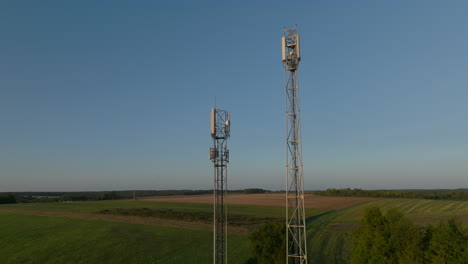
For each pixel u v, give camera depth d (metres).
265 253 43.44
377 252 39.69
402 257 37.12
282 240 43.22
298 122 34.31
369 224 44.31
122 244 59.72
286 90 35.03
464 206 110.25
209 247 57.41
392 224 41.97
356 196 172.62
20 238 65.00
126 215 99.62
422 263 35.69
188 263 47.84
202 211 112.31
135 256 52.09
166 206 131.75
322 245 56.62
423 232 40.34
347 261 46.75
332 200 146.75
